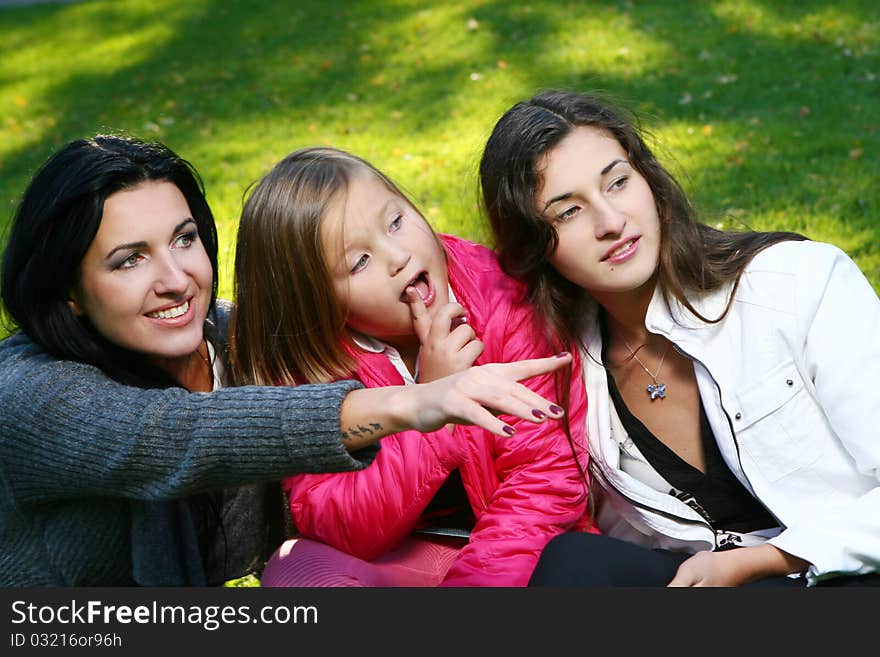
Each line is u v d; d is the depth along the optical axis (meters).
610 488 2.76
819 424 2.51
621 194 2.54
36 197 2.41
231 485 2.24
